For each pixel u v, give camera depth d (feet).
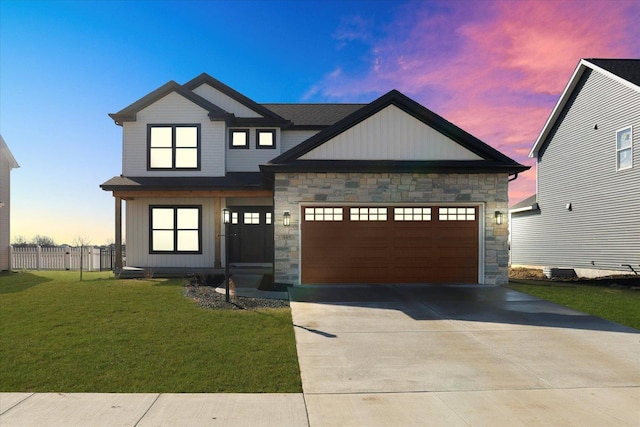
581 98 64.28
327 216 42.50
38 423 14.33
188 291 37.50
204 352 21.36
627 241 55.16
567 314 29.55
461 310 30.76
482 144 42.63
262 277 47.62
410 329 25.85
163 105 54.39
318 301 33.81
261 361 20.24
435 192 42.42
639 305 32.32
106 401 15.99
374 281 42.45
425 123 43.04
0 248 62.95
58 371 18.83
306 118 62.28
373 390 17.26
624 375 18.80
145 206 53.72
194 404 15.81
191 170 54.13
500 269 42.57
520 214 81.20
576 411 15.40
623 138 56.13
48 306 31.22
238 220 55.52
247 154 57.57
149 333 24.44
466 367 19.76
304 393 16.92
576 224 65.31
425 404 16.01
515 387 17.56
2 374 18.48
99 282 43.52
